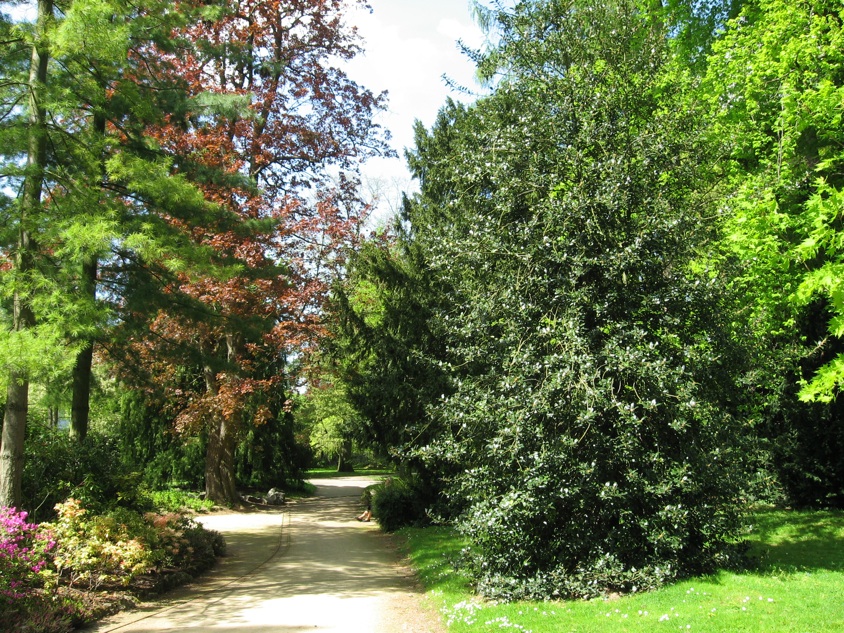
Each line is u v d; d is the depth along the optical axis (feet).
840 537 32.78
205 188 50.06
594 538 24.61
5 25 31.19
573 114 28.32
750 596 20.97
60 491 31.78
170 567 32.53
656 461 23.97
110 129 41.37
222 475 68.95
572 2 32.04
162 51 40.63
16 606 22.50
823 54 32.22
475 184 29.60
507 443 25.17
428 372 46.68
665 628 18.51
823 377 28.22
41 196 32.01
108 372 46.60
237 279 50.42
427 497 49.67
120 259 36.58
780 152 32.12
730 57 36.50
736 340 25.82
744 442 25.66
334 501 79.92
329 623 23.75
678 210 26.68
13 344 25.80
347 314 51.34
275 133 65.10
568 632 19.19
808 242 27.71
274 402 74.49
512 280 26.99
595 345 25.34
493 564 25.91
